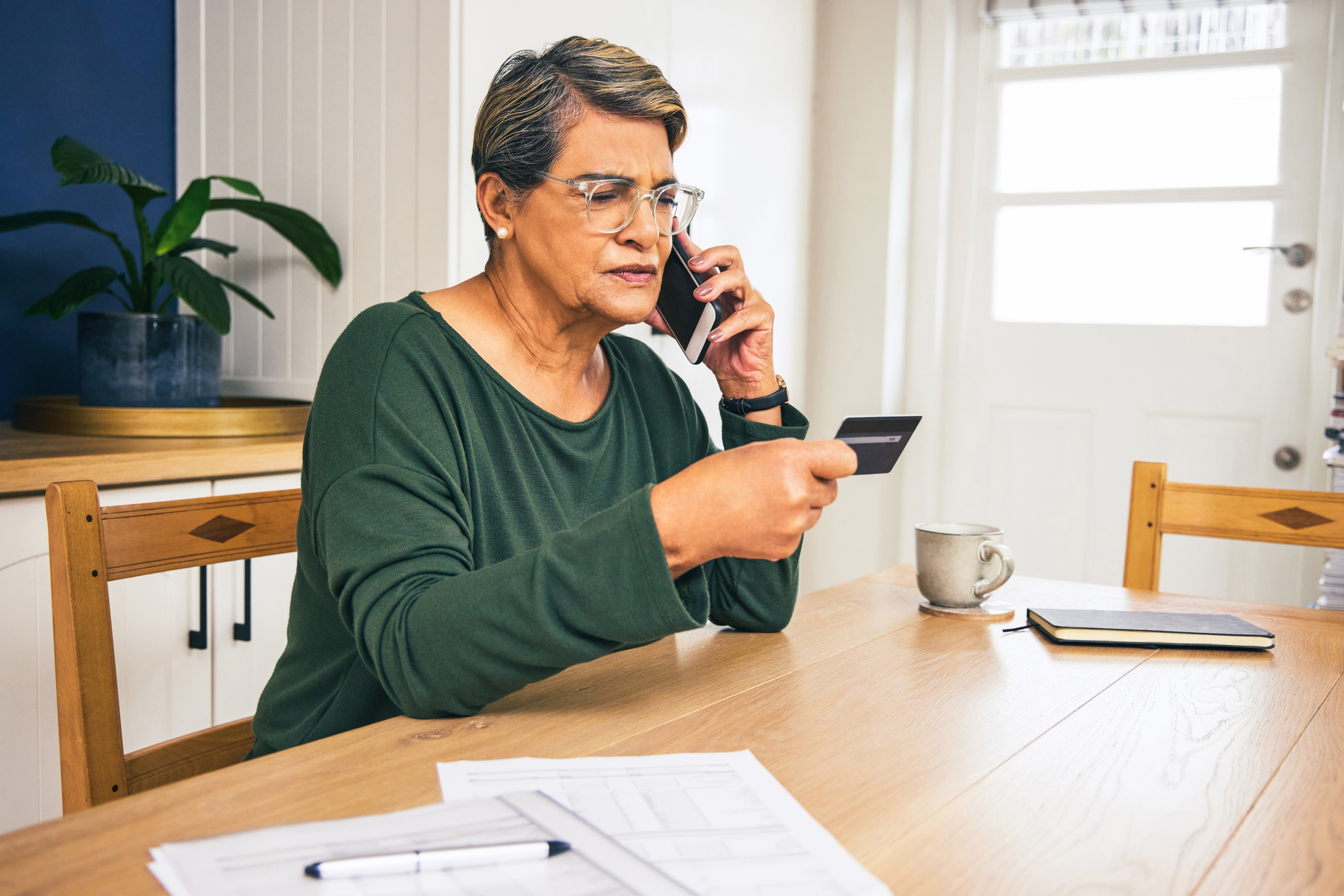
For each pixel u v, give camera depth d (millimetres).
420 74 1798
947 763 662
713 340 1076
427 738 685
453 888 469
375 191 1876
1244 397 2707
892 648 945
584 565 690
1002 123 2945
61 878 480
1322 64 2578
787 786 616
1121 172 2822
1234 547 2703
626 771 625
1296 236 2631
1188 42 2721
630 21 2162
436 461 808
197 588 1655
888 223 2904
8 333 1921
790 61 2816
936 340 3004
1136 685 843
